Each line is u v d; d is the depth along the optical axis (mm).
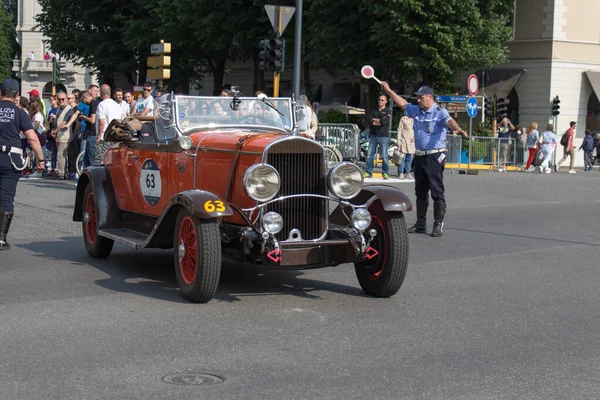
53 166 21750
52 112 22547
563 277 9555
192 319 7117
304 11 36031
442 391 5273
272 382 5395
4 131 10453
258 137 8039
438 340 6582
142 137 9938
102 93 16406
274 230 7590
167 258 10438
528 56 42781
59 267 9570
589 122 43688
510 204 18266
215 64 45750
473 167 32250
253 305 7738
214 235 7535
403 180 22906
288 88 51000
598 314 7656
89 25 47250
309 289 8594
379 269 8195
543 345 6492
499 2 35250
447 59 34000
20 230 12391
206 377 5477
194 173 8602
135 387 5238
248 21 39750
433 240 12422
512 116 44156
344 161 8109
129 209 9953
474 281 9219
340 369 5723
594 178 29547
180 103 9141
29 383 5277
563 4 42000
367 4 33219
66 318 7062
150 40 42531
